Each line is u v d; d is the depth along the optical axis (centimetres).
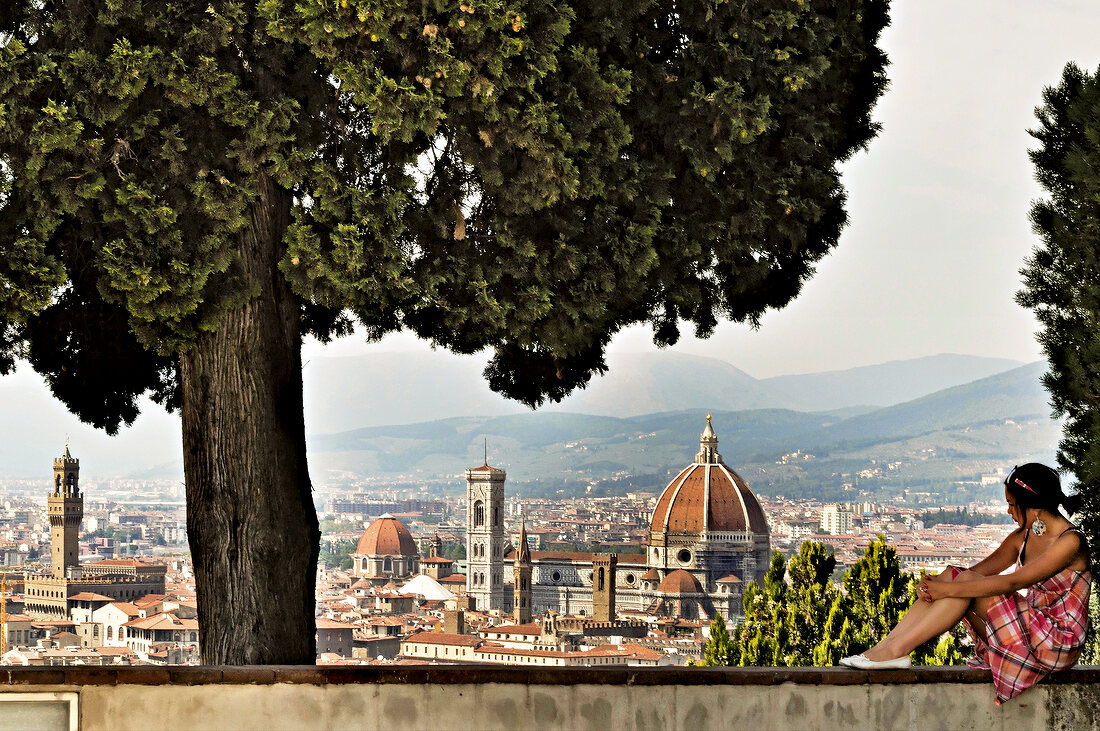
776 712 895
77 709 876
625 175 1173
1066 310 1328
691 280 1326
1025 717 887
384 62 1088
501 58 1059
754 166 1223
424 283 1138
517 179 1122
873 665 895
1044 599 871
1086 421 1299
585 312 1180
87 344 1533
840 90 1314
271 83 1121
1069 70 1334
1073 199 1315
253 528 1164
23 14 1085
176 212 1089
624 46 1166
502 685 896
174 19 1077
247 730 888
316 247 1110
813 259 1438
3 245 1073
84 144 1059
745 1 1174
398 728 893
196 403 1178
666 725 895
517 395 1669
